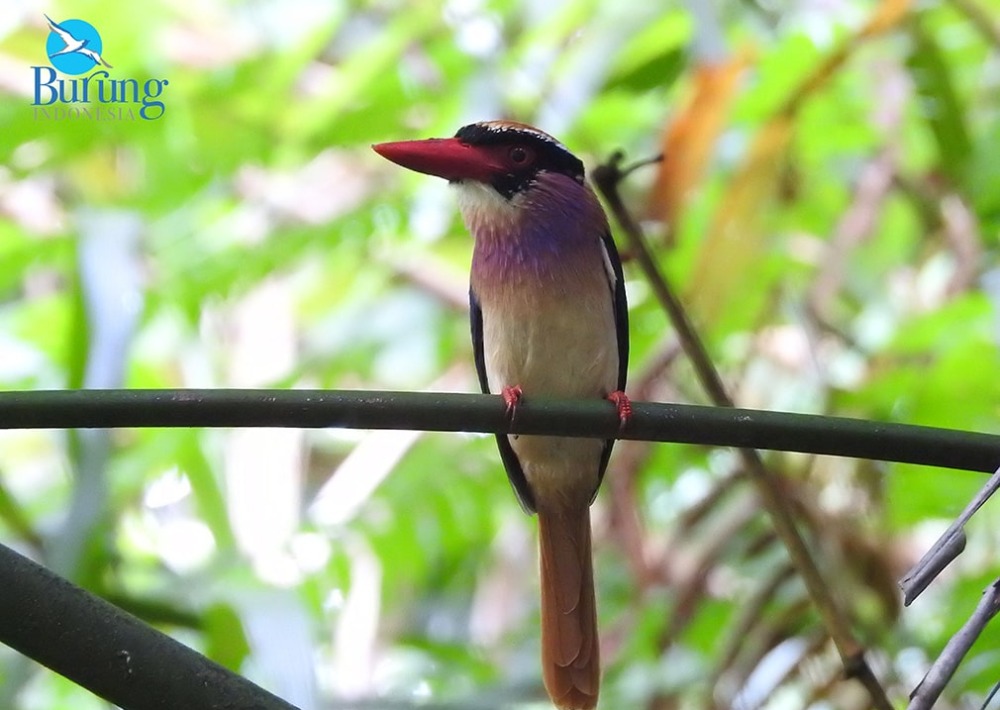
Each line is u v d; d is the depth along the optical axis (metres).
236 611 5.84
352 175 10.56
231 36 9.95
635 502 8.32
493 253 7.11
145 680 3.74
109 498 5.78
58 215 9.80
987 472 4.37
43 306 9.98
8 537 6.48
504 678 8.38
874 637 7.35
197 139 9.34
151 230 9.71
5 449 10.28
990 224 8.38
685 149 7.17
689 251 8.50
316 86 10.30
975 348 7.95
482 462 9.16
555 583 7.13
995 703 6.14
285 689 5.64
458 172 7.13
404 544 8.86
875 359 8.51
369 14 10.30
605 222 7.30
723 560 7.82
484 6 9.24
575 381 7.09
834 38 8.44
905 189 8.91
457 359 10.82
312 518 8.81
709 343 8.02
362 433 10.38
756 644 7.42
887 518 7.74
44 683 8.34
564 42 9.27
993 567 7.34
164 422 4.20
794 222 9.56
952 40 9.38
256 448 8.70
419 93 9.19
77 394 4.12
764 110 8.51
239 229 10.07
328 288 10.95
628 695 7.72
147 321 9.57
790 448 4.45
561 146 7.25
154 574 6.27
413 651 9.20
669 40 9.02
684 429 4.54
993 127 8.22
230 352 10.73
